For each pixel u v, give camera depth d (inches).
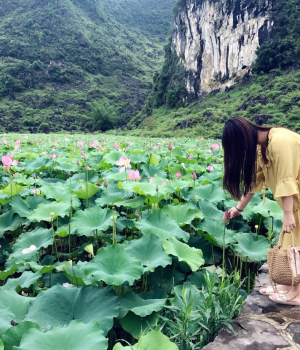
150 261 105.9
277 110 1105.4
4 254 131.6
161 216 128.0
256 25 1478.8
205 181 198.7
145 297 97.4
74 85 2960.1
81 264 110.2
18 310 83.1
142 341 70.8
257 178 100.0
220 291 89.2
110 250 96.5
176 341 80.2
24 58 3011.8
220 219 156.2
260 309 95.0
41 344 67.7
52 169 260.1
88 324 73.7
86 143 509.7
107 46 3627.0
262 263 135.4
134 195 173.3
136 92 3115.2
